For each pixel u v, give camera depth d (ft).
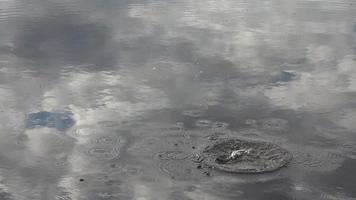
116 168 38.34
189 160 38.99
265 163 38.34
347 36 71.51
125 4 94.32
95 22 80.23
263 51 64.85
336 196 34.55
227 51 65.10
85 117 46.75
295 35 72.33
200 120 45.55
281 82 54.49
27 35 73.36
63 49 66.74
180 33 73.77
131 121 45.62
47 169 38.50
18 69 59.36
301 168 37.76
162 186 35.86
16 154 40.68
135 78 55.88
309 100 49.70
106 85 54.08
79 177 37.35
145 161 39.17
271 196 34.53
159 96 50.93
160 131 43.60
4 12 88.38
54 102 50.19
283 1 97.71
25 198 34.76
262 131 43.42
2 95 51.90
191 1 97.60
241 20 81.71
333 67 58.85
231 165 38.17
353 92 51.65
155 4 94.43
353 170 37.55
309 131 43.34
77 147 41.57
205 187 35.58
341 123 44.88
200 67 59.11
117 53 64.75
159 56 63.36
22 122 46.16
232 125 44.60
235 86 53.31
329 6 92.32
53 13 86.84
